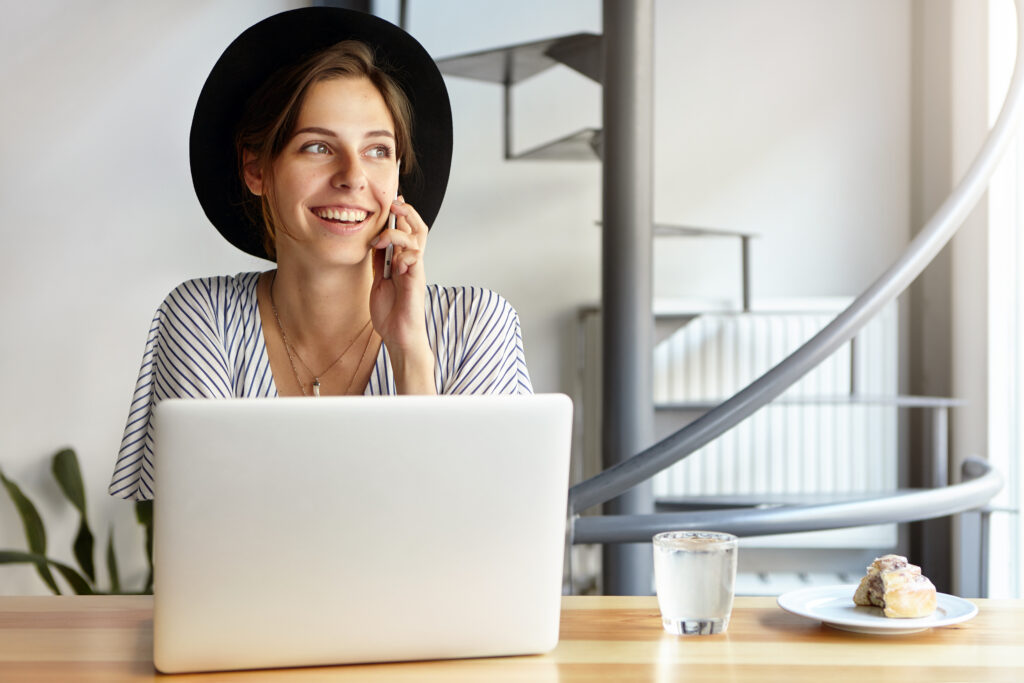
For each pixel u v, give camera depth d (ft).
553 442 2.98
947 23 13.39
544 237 14.06
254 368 4.31
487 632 3.00
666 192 14.06
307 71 4.23
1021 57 8.55
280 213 4.28
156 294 10.87
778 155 14.05
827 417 13.48
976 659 2.97
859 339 13.35
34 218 10.26
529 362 14.05
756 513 6.98
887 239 13.99
